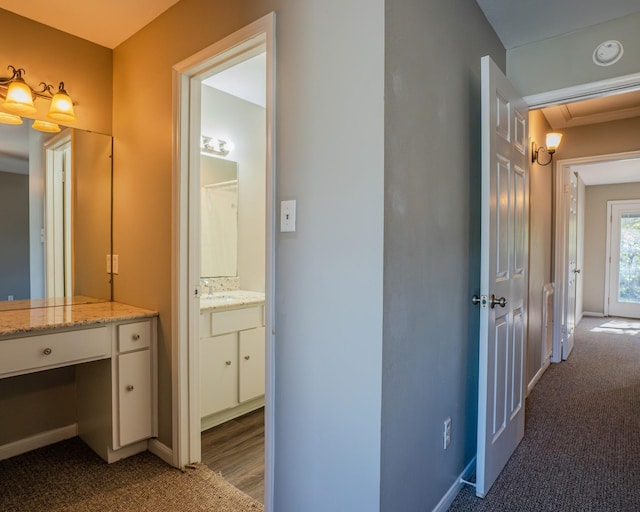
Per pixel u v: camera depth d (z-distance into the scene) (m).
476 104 1.95
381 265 1.24
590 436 2.47
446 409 1.72
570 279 4.49
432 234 1.55
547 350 3.93
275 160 1.52
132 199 2.33
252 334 2.83
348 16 1.31
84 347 1.93
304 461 1.46
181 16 1.96
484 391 1.79
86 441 2.29
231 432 2.56
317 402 1.41
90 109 2.38
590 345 4.84
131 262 2.35
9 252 2.14
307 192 1.42
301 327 1.45
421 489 1.53
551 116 3.60
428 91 1.50
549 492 1.88
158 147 2.13
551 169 3.91
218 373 2.61
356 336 1.30
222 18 1.75
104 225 2.46
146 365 2.16
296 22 1.45
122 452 2.15
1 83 2.03
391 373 1.29
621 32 2.02
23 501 1.78
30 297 2.21
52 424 2.31
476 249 2.01
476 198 1.99
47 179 2.25
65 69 2.27
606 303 6.86
